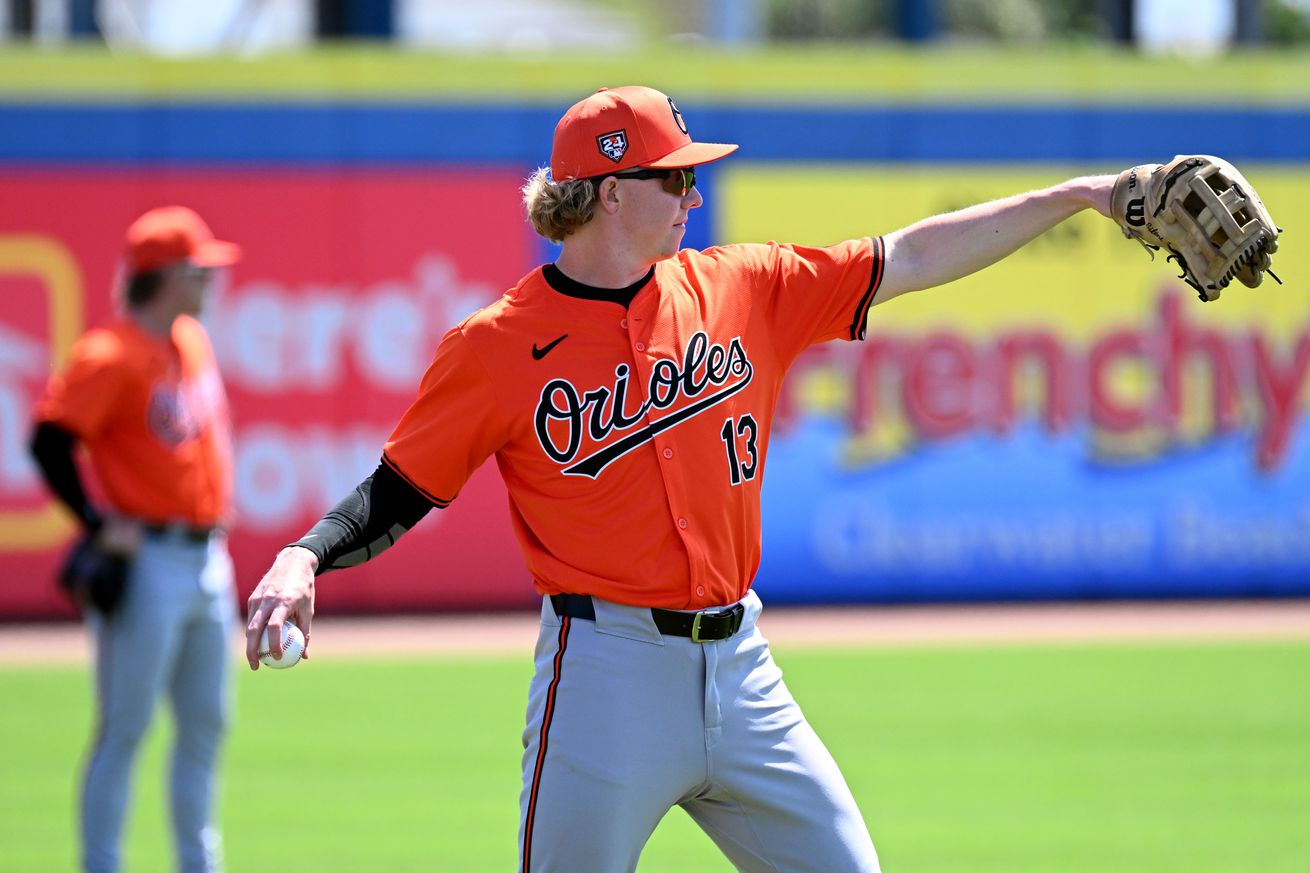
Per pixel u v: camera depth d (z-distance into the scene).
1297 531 51.94
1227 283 12.33
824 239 50.94
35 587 48.75
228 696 20.92
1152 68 51.34
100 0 66.06
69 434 19.72
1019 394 51.38
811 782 12.34
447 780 28.44
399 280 50.06
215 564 20.81
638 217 12.27
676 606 12.09
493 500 50.59
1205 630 46.25
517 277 50.47
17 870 22.45
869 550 51.25
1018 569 51.66
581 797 11.95
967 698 36.00
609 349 12.27
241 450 49.47
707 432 12.35
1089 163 51.47
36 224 48.66
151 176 49.09
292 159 49.59
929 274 13.08
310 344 49.78
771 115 50.69
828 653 42.59
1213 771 28.78
